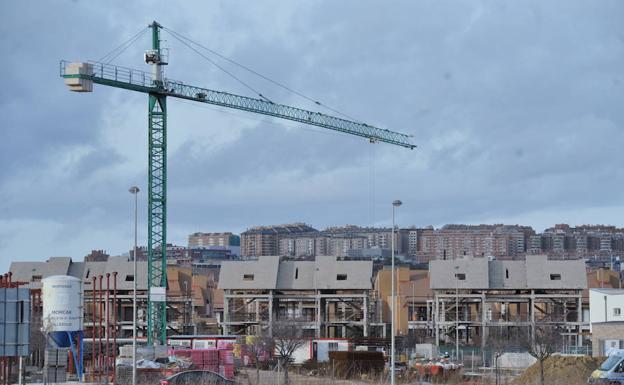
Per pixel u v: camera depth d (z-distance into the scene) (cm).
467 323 15888
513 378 9775
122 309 16738
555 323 15712
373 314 17450
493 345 13088
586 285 16025
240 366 11369
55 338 9044
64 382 8612
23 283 7919
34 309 11188
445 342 16050
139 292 16462
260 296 16412
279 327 13150
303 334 15550
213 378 7594
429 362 11519
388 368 10494
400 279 19312
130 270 16738
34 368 10144
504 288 16162
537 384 8650
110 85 16300
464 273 16262
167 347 12781
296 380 9131
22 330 4534
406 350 14562
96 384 8294
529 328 14862
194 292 19075
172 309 17150
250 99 19125
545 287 16050
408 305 18962
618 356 8250
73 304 9081
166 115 16875
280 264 16762
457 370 10519
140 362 10144
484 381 9588
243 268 16638
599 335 11406
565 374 9106
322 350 12850
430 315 18212
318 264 16725
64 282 9050
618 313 12706
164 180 16600
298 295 16650
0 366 7350
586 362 9375
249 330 16512
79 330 9119
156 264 16625
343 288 16362
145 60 16788
